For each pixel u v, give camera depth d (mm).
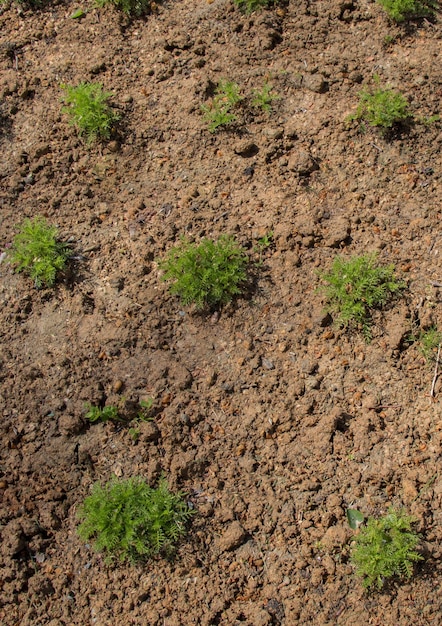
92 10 1600
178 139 1485
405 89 1497
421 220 1402
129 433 1281
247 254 1388
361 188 1432
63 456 1280
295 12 1565
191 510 1234
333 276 1337
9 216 1446
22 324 1363
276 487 1250
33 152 1477
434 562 1196
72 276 1385
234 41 1549
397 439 1267
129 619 1187
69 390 1309
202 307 1336
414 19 1558
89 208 1443
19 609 1206
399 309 1334
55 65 1559
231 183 1445
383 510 1227
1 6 1616
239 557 1215
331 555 1207
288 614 1179
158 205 1432
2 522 1255
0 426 1298
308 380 1302
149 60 1551
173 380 1308
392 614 1172
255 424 1282
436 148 1460
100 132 1477
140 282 1367
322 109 1495
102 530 1204
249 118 1487
